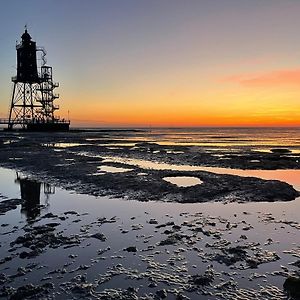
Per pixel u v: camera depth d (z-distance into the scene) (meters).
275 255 8.79
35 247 9.31
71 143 59.88
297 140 83.44
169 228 11.21
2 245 9.58
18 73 93.00
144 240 10.01
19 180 20.98
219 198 15.80
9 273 7.78
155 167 28.14
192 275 7.61
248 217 12.62
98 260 8.50
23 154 37.34
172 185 18.30
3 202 15.10
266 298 6.58
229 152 43.06
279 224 11.68
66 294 6.77
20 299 6.57
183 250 9.17
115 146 54.22
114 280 7.40
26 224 11.69
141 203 14.86
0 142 55.31
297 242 9.82
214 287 7.06
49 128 105.31
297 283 6.77
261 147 54.34
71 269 7.97
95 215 12.87
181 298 6.60
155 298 6.62
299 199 15.81
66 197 16.09
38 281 7.35
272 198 15.82
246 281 7.33
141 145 57.06
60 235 10.39
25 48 91.56
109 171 24.30
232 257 8.59
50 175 22.58
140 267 8.08
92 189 17.78
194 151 44.53
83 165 27.38
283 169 27.64
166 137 100.06
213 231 10.86
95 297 6.65
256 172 26.05
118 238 10.19
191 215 12.88
